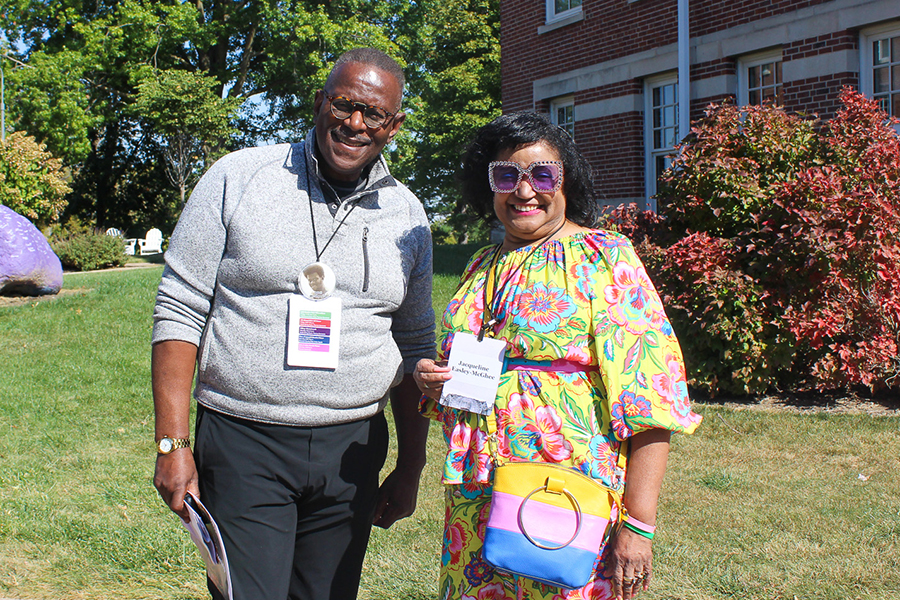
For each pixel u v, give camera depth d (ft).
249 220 7.13
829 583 10.68
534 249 6.89
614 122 39.19
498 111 105.29
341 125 7.20
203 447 7.33
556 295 6.56
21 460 16.49
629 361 6.37
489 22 110.93
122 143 100.32
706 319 19.79
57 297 38.45
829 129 21.03
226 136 84.17
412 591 10.88
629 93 38.17
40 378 23.04
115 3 84.23
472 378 6.70
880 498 13.39
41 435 18.12
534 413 6.54
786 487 14.11
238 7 85.56
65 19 80.12
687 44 34.65
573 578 6.07
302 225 7.28
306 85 83.15
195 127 80.59
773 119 20.81
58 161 57.57
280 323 7.14
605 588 6.53
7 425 18.89
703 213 20.99
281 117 96.84
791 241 19.24
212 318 7.30
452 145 105.40
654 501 6.36
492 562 6.21
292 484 7.30
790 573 10.98
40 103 71.56
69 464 16.34
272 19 81.10
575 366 6.56
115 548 12.26
